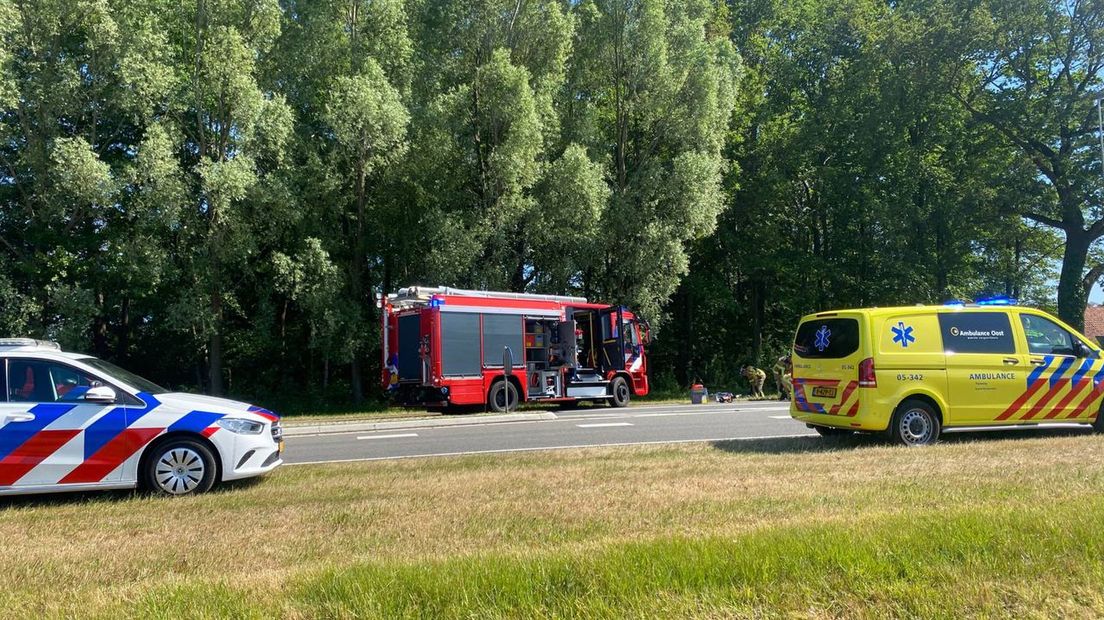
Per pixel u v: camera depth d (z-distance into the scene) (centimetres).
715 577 411
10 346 793
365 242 2925
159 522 649
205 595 417
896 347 1028
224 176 2389
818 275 3609
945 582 399
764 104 3703
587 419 1734
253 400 3072
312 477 878
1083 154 3316
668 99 3052
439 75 2933
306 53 2819
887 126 3441
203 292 2578
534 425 1611
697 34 3059
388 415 2258
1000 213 3419
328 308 2656
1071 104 3206
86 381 789
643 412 1934
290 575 456
